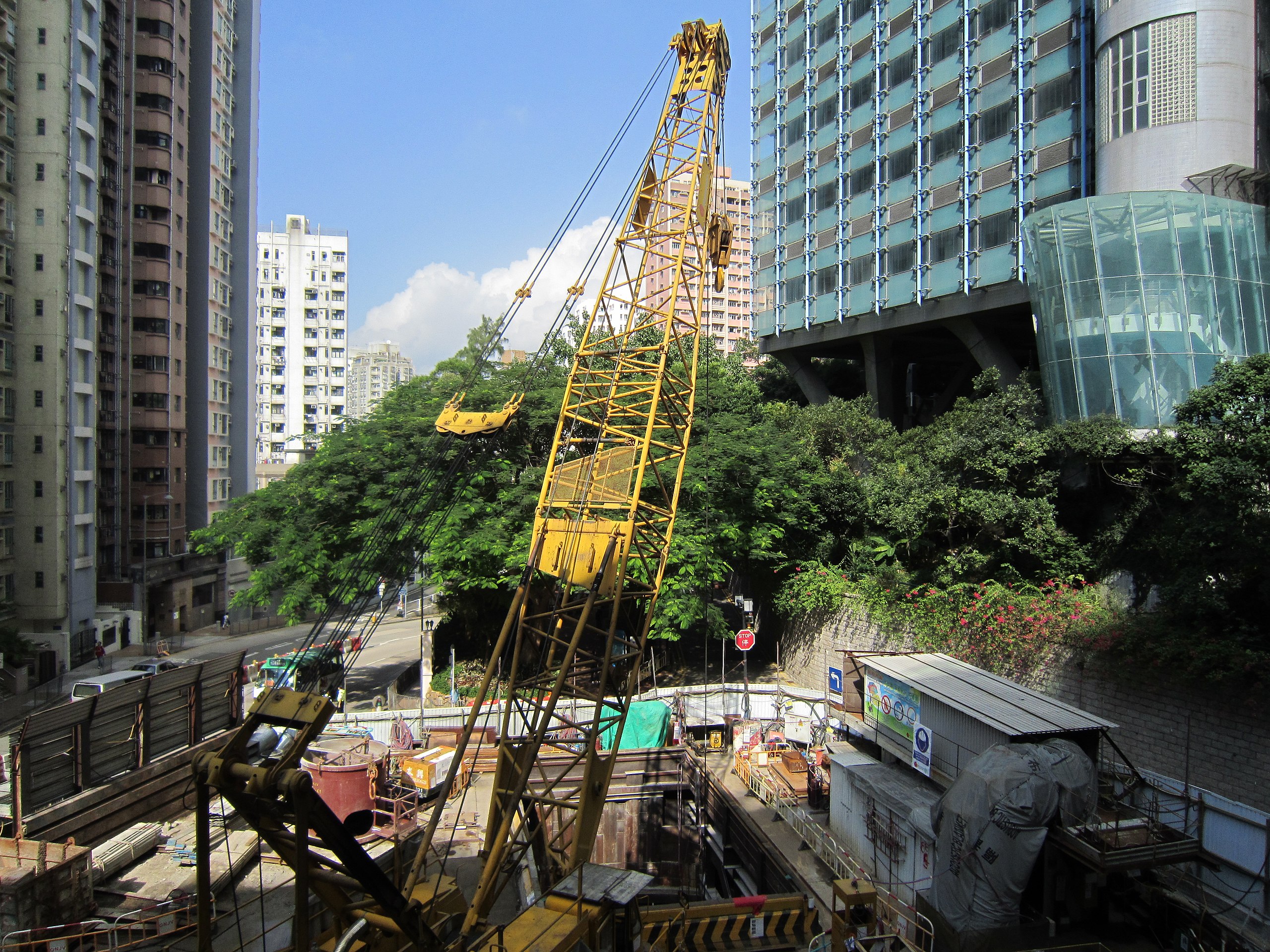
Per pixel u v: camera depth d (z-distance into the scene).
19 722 38.19
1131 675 22.92
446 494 32.56
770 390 74.00
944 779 21.14
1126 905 18.20
